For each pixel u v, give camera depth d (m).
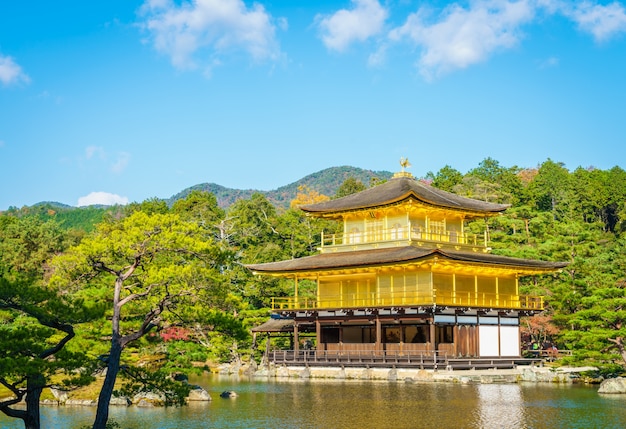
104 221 158.25
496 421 47.62
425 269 80.94
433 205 87.44
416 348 81.44
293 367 87.62
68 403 56.25
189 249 41.12
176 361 64.44
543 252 115.50
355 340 87.44
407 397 60.78
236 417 50.16
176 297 41.44
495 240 129.00
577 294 87.12
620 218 168.25
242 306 43.38
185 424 47.31
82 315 35.78
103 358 39.84
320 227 152.62
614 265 113.88
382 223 89.94
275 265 91.12
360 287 87.62
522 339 108.06
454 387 69.31
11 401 34.91
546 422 47.16
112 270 41.12
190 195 167.50
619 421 47.44
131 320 48.88
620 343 70.31
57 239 143.00
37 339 35.50
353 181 184.38
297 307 89.31
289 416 50.44
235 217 149.50
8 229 140.75
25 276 37.34
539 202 183.88
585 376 75.06
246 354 103.88
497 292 88.12
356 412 52.06
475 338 83.25
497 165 190.50
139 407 55.00
